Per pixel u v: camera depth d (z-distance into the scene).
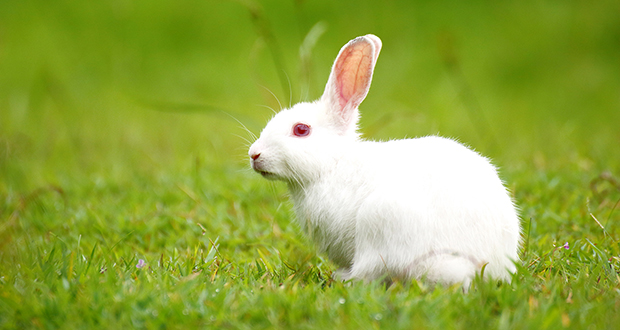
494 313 5.24
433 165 6.13
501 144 13.55
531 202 8.87
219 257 6.92
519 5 24.52
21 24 23.25
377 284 5.89
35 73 19.98
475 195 5.96
